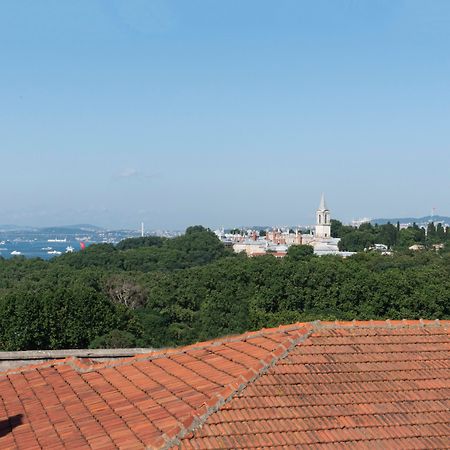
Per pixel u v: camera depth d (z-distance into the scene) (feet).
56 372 55.77
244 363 47.26
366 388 43.83
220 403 39.99
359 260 372.79
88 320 169.48
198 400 41.78
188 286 256.32
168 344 200.34
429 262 364.17
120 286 274.16
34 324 161.68
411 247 596.29
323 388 43.19
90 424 41.73
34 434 42.04
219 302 228.84
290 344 47.98
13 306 163.63
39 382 53.52
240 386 41.91
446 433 40.01
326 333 50.72
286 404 40.91
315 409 40.83
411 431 39.88
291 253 461.78
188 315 238.48
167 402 42.70
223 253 600.39
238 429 37.93
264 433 37.88
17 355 99.50
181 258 518.37
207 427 37.76
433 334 52.95
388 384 44.62
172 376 48.24
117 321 176.35
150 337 191.42
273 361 45.52
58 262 452.35
